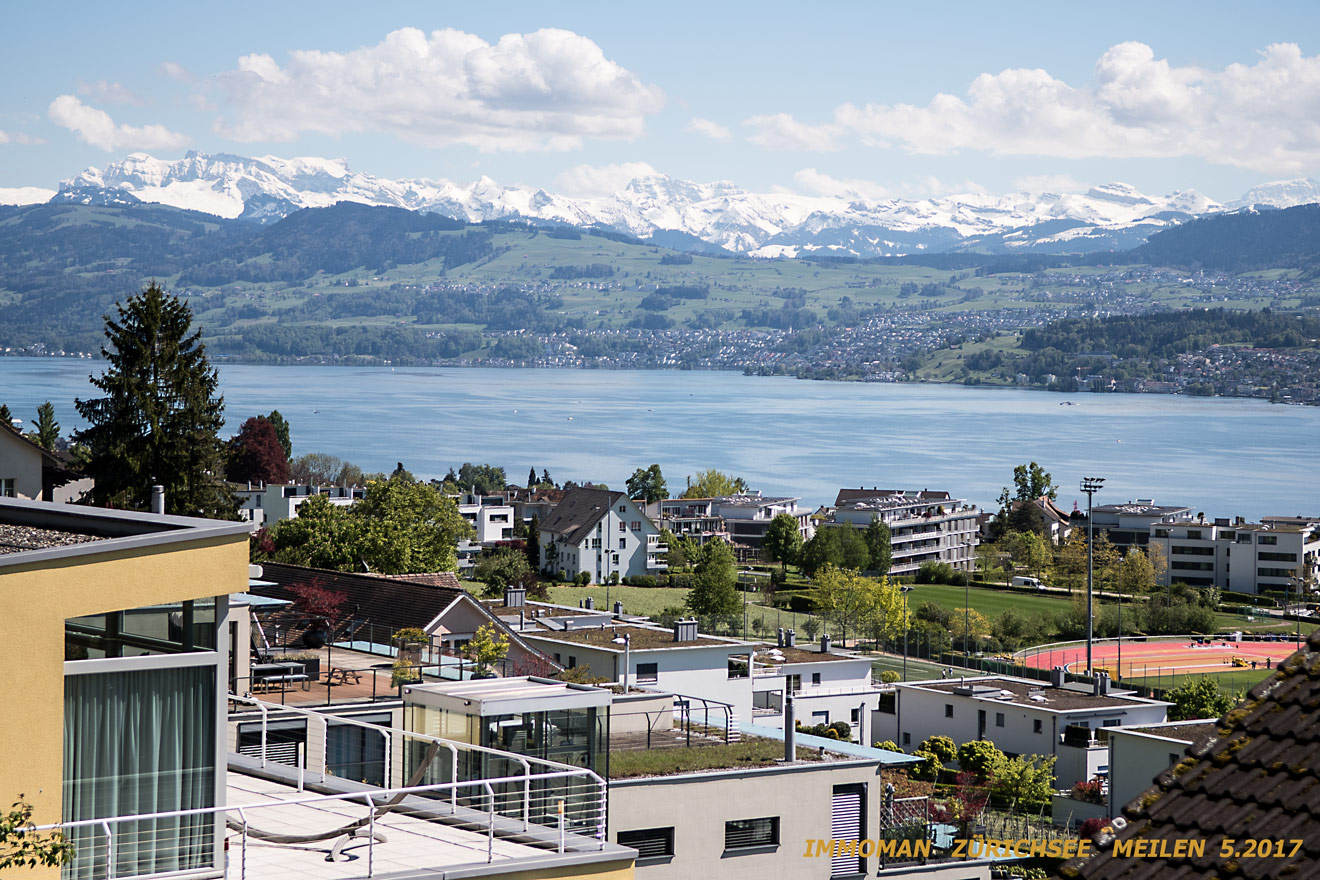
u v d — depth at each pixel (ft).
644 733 105.60
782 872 96.27
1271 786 26.22
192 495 214.48
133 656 44.34
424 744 75.82
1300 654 29.40
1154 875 25.66
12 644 41.16
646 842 90.84
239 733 88.69
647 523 568.00
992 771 224.94
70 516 50.70
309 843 52.39
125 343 213.66
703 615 435.53
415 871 47.57
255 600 122.72
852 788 100.73
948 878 121.49
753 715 225.56
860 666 260.21
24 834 39.24
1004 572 622.54
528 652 182.80
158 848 44.39
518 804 71.15
